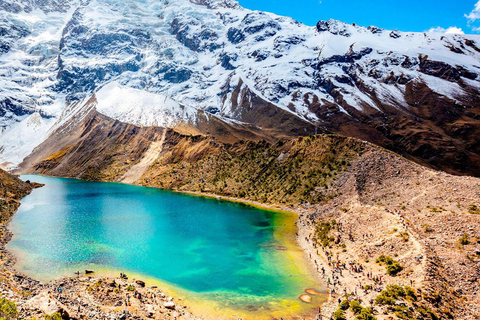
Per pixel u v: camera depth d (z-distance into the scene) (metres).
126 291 63.97
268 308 61.62
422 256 64.94
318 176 140.62
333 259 81.12
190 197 174.88
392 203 98.50
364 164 130.75
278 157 175.62
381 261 71.19
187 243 98.56
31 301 43.66
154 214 136.25
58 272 74.00
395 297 56.22
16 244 92.88
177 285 70.81
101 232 108.88
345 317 55.53
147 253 89.69
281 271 78.12
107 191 196.12
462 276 59.56
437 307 53.00
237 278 74.56
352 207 104.12
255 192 162.00
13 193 161.62
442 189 94.69
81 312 49.16
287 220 122.00
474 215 74.94
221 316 58.62
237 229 112.94
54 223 118.81
